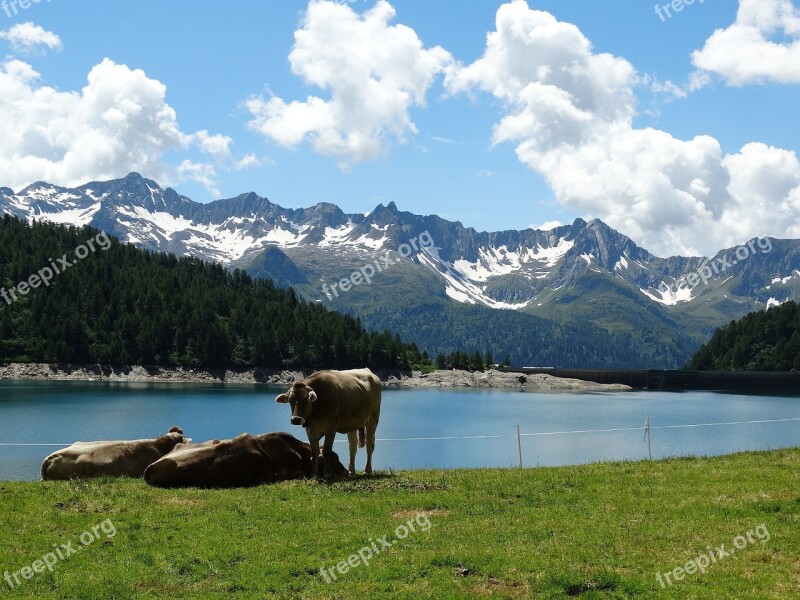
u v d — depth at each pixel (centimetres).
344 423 2302
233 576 1341
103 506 1741
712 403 14650
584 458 5488
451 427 8838
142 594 1256
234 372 19525
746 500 1845
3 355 17488
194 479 2034
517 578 1334
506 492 1950
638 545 1512
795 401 15425
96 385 15512
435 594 1264
